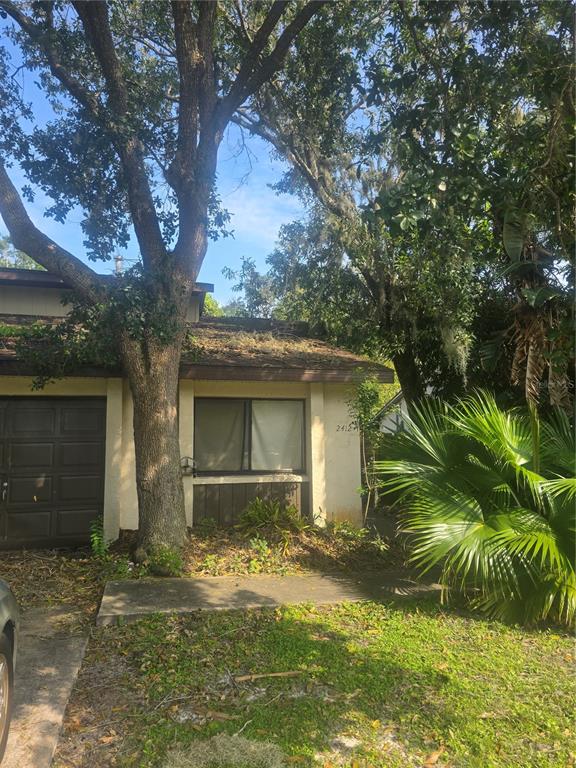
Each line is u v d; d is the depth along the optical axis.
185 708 3.90
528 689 4.24
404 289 10.40
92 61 9.09
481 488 6.18
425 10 6.59
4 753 3.34
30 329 8.22
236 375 8.84
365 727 3.69
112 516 8.55
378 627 5.42
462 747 3.50
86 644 4.97
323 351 11.02
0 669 3.36
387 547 8.12
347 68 9.52
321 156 10.68
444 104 6.25
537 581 5.46
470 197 5.91
